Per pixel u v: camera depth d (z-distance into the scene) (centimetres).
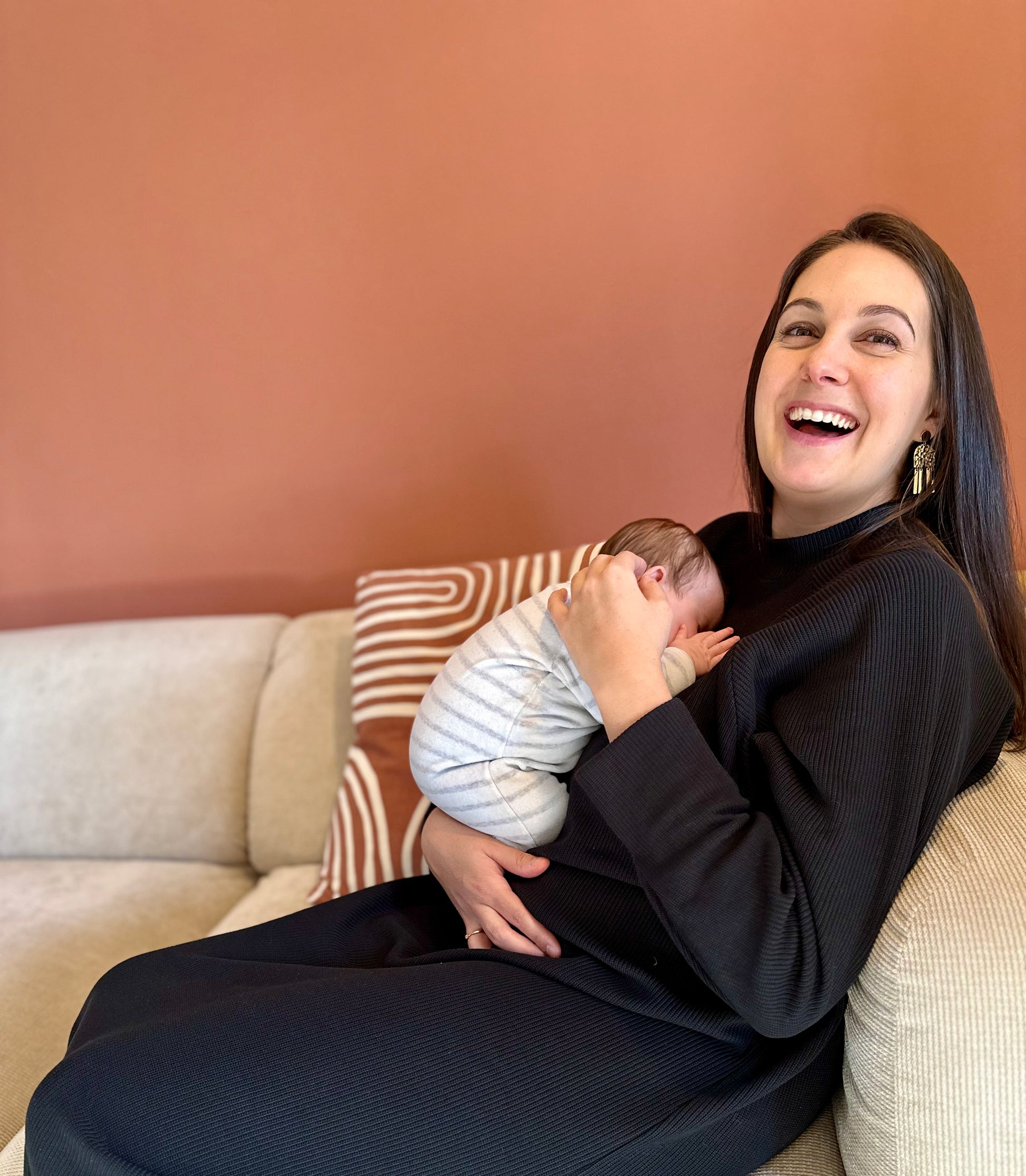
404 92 198
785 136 177
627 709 90
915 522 106
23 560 239
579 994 88
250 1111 78
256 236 211
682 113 182
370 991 86
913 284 107
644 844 83
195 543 227
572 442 198
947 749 85
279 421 216
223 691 189
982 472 108
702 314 186
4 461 237
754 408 129
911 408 107
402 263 203
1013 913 79
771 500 129
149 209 217
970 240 168
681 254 186
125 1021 95
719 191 182
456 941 114
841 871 79
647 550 120
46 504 236
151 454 226
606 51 185
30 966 146
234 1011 85
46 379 231
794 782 83
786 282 122
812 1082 94
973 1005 77
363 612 170
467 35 193
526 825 104
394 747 157
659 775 84
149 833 186
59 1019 137
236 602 226
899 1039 80
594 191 189
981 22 163
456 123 196
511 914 98
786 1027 78
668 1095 83
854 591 88
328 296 209
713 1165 87
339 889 153
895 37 168
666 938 90
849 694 84
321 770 177
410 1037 82
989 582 108
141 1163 78
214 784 184
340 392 211
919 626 86
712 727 95
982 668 95
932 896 81
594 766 86
